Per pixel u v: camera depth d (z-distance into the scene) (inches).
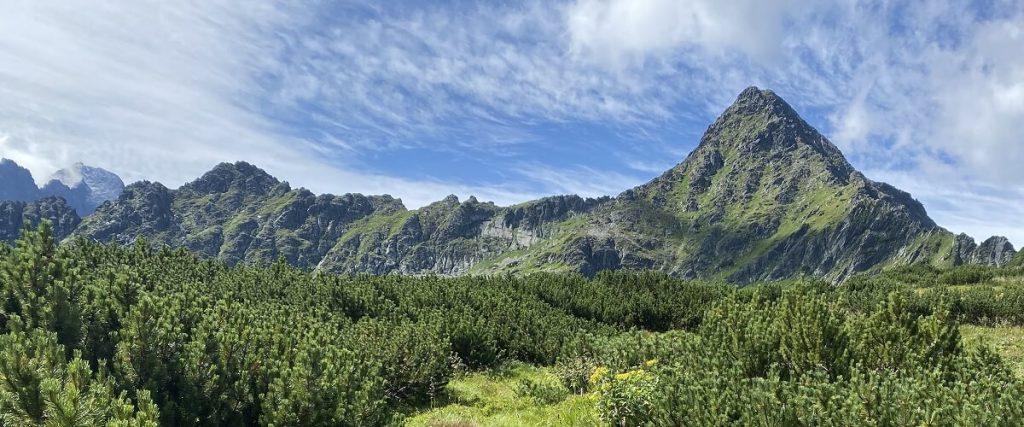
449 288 1494.8
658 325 1512.1
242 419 513.3
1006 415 328.2
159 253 1433.3
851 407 357.1
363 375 629.9
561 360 886.4
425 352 808.3
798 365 493.0
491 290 1572.3
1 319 573.6
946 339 502.0
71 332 534.6
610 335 1224.2
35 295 563.8
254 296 1238.9
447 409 713.6
